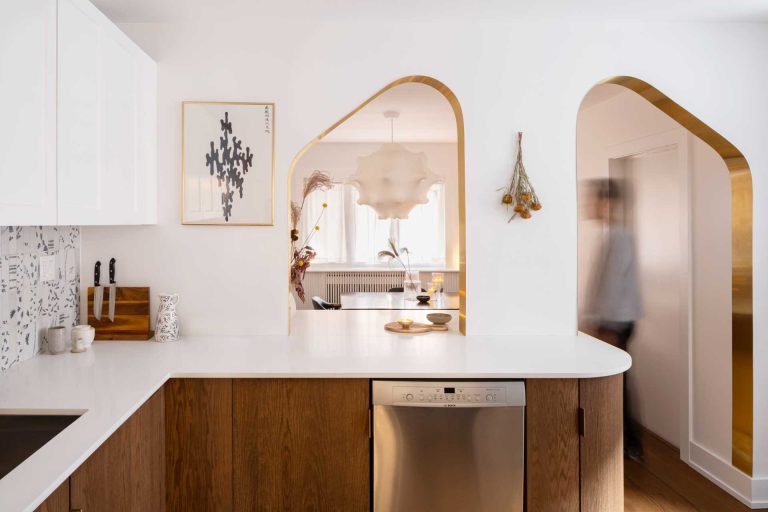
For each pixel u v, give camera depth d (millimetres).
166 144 2467
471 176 2504
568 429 1934
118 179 2062
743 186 2609
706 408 2945
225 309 2510
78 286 2439
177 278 2490
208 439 1894
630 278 3576
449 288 6375
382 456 1882
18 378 1801
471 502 1892
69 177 1690
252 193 2486
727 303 2766
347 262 6445
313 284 6340
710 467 2895
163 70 2461
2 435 1499
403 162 3738
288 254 2512
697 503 2641
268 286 2512
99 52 1893
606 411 1946
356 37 2492
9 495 1040
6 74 1370
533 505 1927
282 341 2398
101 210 1916
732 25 2498
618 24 2490
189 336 2496
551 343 2363
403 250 6426
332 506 1915
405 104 4434
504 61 2504
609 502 1957
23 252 1997
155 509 1798
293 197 6402
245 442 1900
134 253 2473
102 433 1341
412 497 1890
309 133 2494
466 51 2500
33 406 1525
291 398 1899
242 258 2502
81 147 1766
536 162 2512
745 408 2639
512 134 2504
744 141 2518
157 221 2475
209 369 1907
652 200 3385
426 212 6465
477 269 2514
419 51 2500
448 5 2307
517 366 1967
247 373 1872
